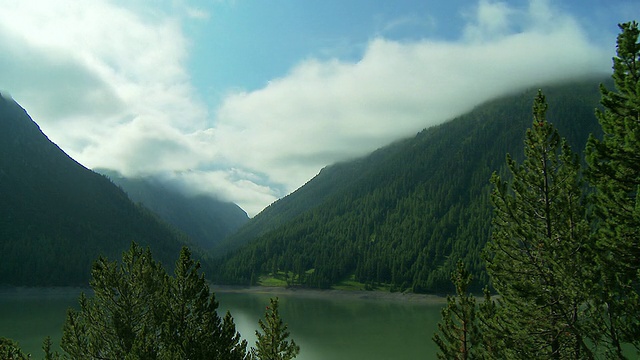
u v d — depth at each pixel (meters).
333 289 196.12
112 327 30.73
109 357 30.44
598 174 17.00
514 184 22.88
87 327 31.41
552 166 22.17
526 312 20.80
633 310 16.83
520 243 22.34
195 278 28.27
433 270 184.00
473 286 145.12
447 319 24.44
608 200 17.08
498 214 23.19
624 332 16.98
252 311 136.00
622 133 17.00
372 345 82.44
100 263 31.83
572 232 20.64
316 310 139.25
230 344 28.31
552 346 21.22
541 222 22.22
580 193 21.44
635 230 16.45
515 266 22.12
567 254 19.14
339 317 121.94
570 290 18.66
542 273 20.98
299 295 194.38
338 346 81.50
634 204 16.77
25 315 113.62
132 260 33.28
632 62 17.00
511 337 21.44
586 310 18.67
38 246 197.88
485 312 23.62
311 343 84.38
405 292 176.38
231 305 153.38
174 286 28.25
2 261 177.12
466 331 23.75
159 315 28.64
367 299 175.38
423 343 84.19
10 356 27.53
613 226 17.11
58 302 147.12
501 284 22.98
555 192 21.67
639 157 15.86
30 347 73.44
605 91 17.38
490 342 22.55
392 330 99.12
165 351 25.53
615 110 17.02
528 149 22.77
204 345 26.22
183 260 28.48
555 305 20.09
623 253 16.47
